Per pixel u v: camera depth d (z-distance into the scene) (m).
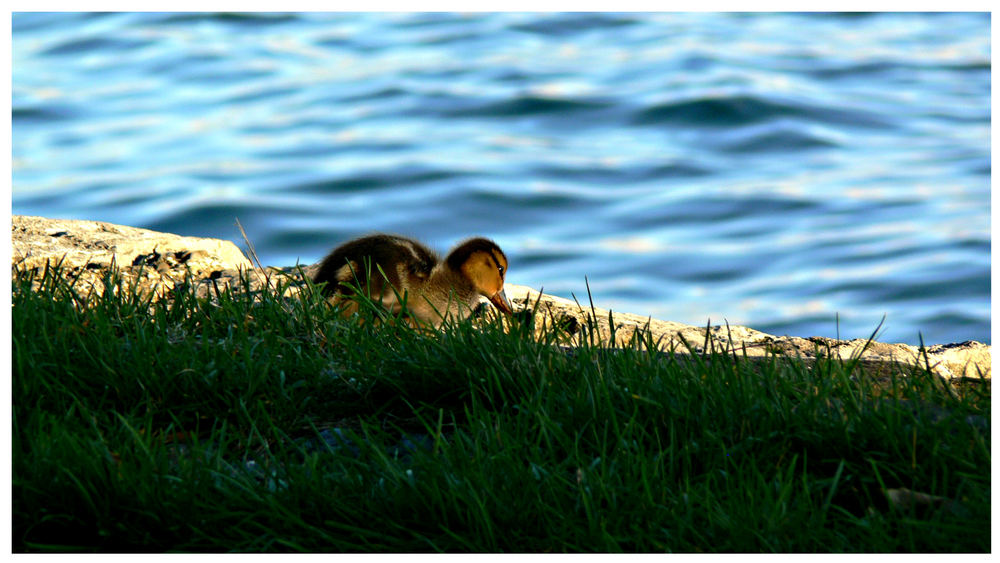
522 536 8.38
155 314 11.83
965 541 8.25
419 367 10.57
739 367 10.32
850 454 9.30
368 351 11.26
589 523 8.34
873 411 9.55
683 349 13.94
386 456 9.04
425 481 8.81
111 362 10.38
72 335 10.91
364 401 10.48
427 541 8.28
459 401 10.48
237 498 8.59
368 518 8.59
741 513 8.38
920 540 8.27
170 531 8.39
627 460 8.97
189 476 8.80
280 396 10.22
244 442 9.74
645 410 9.80
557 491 8.71
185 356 10.43
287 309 12.34
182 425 10.00
